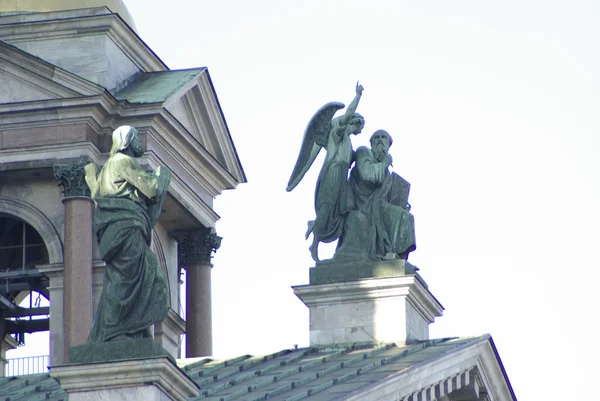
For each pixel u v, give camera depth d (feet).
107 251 559.38
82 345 556.92
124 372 551.59
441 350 652.89
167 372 554.46
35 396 646.74
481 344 655.35
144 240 563.48
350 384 617.62
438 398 645.92
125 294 558.56
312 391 610.65
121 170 564.30
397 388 617.62
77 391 552.82
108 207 561.02
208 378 647.15
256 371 652.48
